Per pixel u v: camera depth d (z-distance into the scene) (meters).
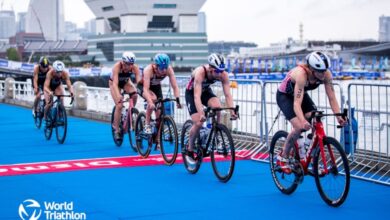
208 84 7.96
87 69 95.62
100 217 6.00
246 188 7.50
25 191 7.36
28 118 18.70
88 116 18.61
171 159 9.24
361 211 6.19
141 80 9.94
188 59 176.62
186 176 8.39
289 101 6.84
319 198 6.85
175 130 9.09
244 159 9.95
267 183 7.82
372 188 7.44
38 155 10.73
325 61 6.26
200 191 7.32
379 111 8.49
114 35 176.12
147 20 196.12
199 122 8.08
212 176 8.37
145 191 7.34
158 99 9.40
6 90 26.84
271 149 7.37
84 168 9.18
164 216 6.05
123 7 195.88
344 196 6.16
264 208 6.39
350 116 8.80
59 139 12.45
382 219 5.85
